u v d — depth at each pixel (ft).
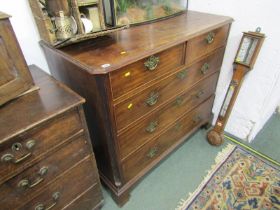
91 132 3.46
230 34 4.45
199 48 3.68
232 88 4.61
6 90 2.37
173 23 3.85
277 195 4.16
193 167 4.74
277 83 4.57
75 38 2.77
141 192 4.30
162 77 3.28
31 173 2.42
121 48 2.92
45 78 2.95
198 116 4.95
